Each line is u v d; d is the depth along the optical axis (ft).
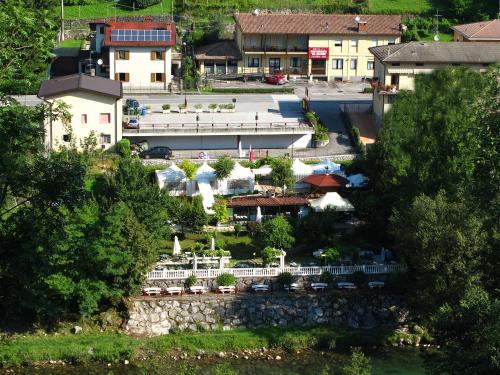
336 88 440.86
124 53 420.36
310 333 247.50
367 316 256.11
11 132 158.40
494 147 202.90
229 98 412.57
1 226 158.30
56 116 170.60
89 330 244.42
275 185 312.09
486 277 229.66
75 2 528.63
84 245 236.43
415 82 288.51
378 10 530.68
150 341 241.14
